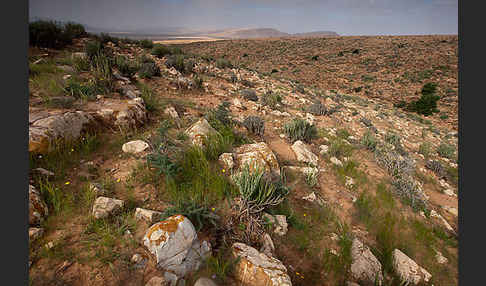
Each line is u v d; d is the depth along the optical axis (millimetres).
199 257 2180
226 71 15844
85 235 2193
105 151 3734
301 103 13258
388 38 64812
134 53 13914
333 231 3270
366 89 33812
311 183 4332
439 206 5223
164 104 6445
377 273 2598
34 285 1731
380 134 11211
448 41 50469
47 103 4223
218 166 3775
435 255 3379
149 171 3334
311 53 56938
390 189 4996
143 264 2002
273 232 2846
